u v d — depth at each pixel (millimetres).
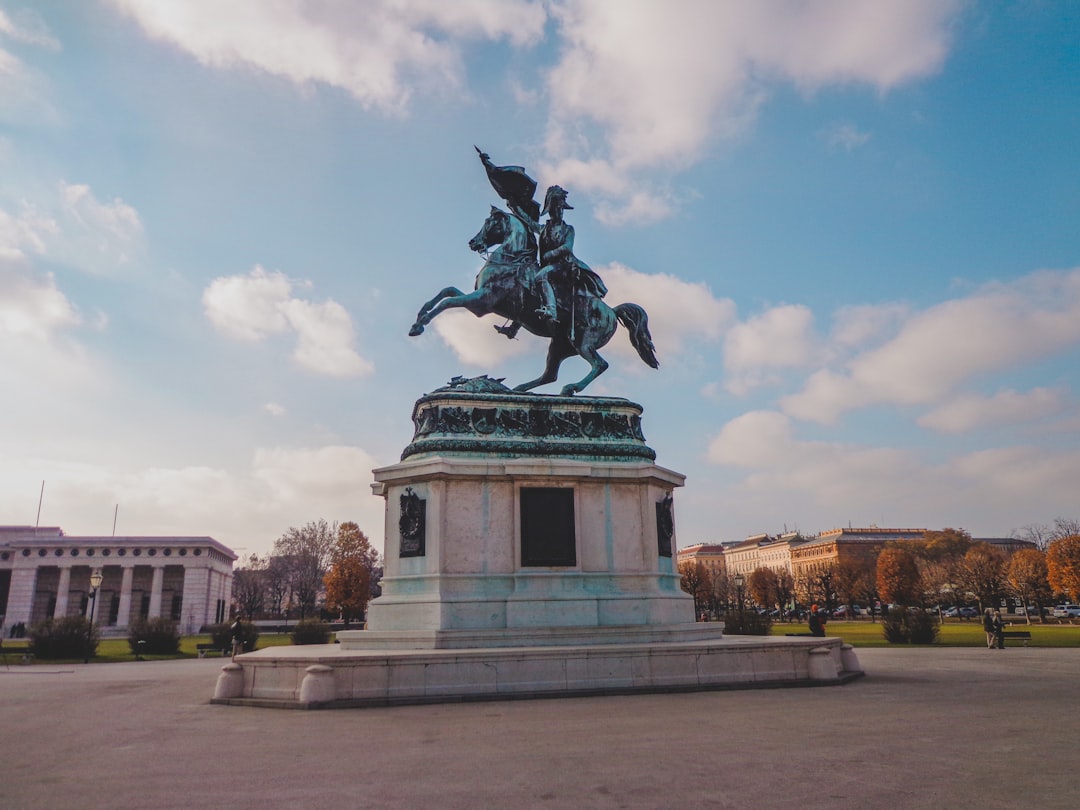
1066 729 8414
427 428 15148
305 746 7754
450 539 14039
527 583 13953
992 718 9188
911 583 80062
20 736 8703
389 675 11141
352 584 67188
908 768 6500
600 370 16922
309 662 11141
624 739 7906
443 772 6508
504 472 14367
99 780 6359
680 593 15172
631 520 15016
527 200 17500
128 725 9461
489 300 16188
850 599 89562
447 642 12773
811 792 5746
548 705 10531
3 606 81562
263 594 91188
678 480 16094
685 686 12078
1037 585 66250
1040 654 22500
